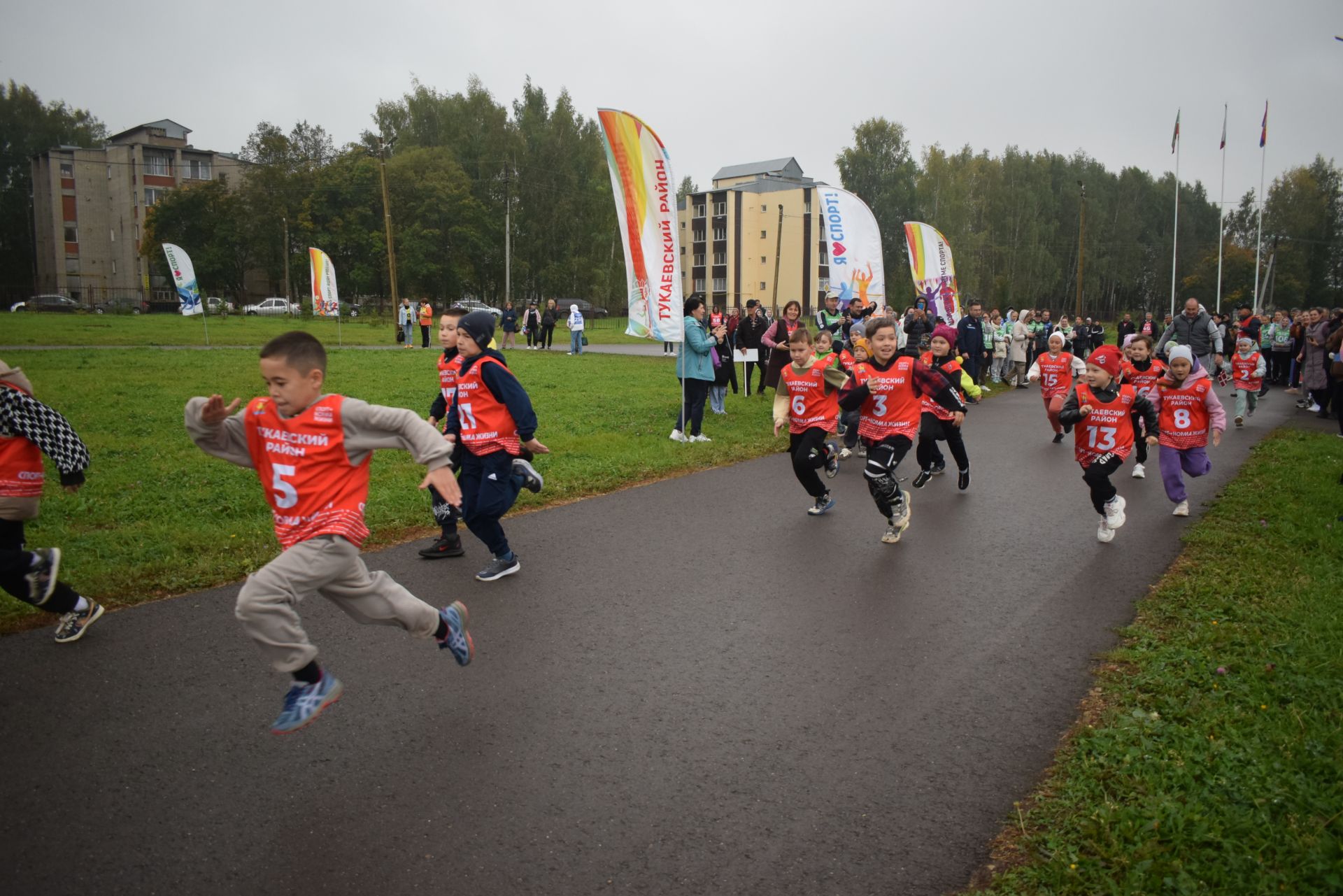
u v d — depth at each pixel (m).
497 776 3.58
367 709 4.16
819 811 3.35
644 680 4.51
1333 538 6.88
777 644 5.00
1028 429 14.20
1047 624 5.34
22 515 4.64
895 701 4.29
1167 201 89.81
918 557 6.77
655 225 11.59
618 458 10.36
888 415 7.16
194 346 27.31
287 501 3.64
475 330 5.90
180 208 66.06
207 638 5.00
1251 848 2.98
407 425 3.64
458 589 5.91
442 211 61.44
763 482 9.61
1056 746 3.84
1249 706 4.00
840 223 15.84
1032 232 68.69
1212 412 7.98
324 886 2.90
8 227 80.88
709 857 3.07
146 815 3.29
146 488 8.54
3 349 24.06
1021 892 2.85
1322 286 79.38
